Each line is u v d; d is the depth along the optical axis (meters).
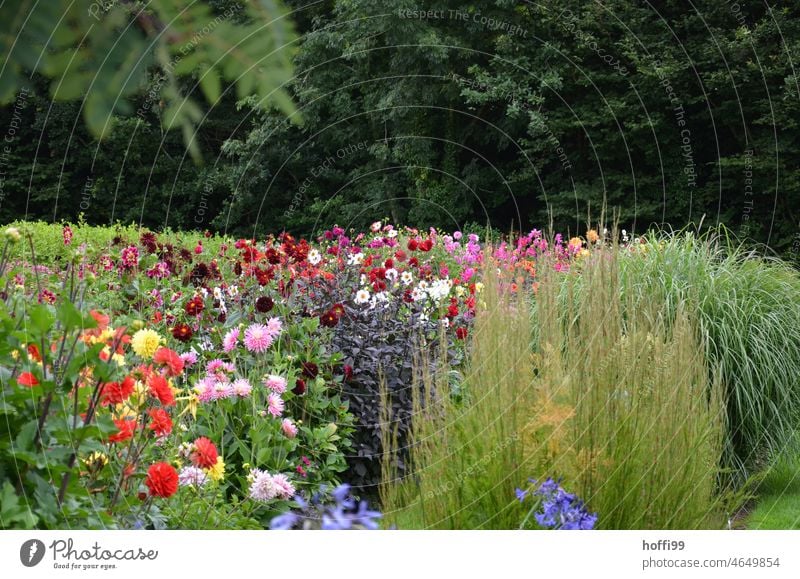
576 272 4.68
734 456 4.20
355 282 5.19
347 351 4.14
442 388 2.92
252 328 3.54
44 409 1.70
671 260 4.77
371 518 2.63
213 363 3.30
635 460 2.59
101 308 3.52
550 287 2.96
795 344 4.51
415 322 4.18
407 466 3.62
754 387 4.21
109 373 1.77
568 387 2.63
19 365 1.79
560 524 2.35
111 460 2.12
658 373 2.71
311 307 4.52
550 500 2.38
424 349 3.65
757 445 4.20
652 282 4.37
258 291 4.54
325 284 4.69
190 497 2.50
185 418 3.11
